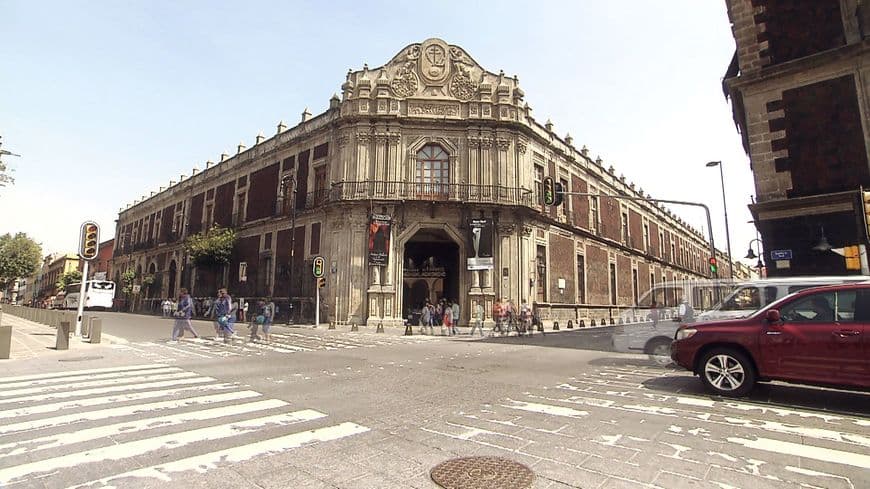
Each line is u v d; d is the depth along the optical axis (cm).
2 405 637
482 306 2520
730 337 704
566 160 3456
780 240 1210
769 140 1245
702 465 411
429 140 2706
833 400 677
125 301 5709
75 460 422
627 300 4231
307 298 2867
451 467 404
